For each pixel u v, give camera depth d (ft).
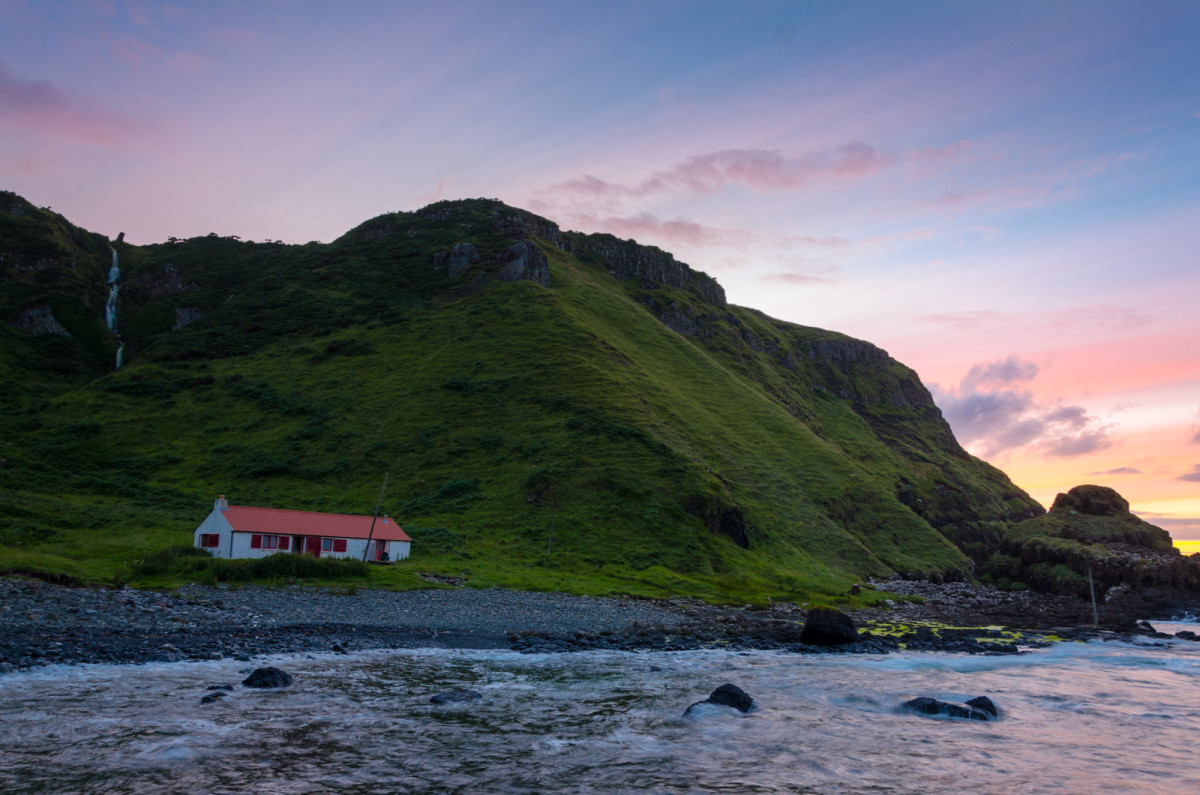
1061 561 363.56
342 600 173.17
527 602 194.70
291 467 386.11
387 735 71.72
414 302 604.90
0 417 435.53
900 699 96.53
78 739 65.41
